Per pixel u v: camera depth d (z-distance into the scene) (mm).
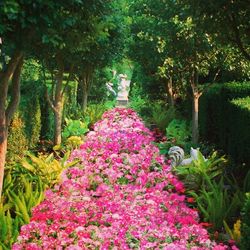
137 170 9250
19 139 10047
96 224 6570
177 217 6754
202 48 12516
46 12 5102
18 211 6535
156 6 13289
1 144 6242
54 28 5484
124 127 15094
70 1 5293
